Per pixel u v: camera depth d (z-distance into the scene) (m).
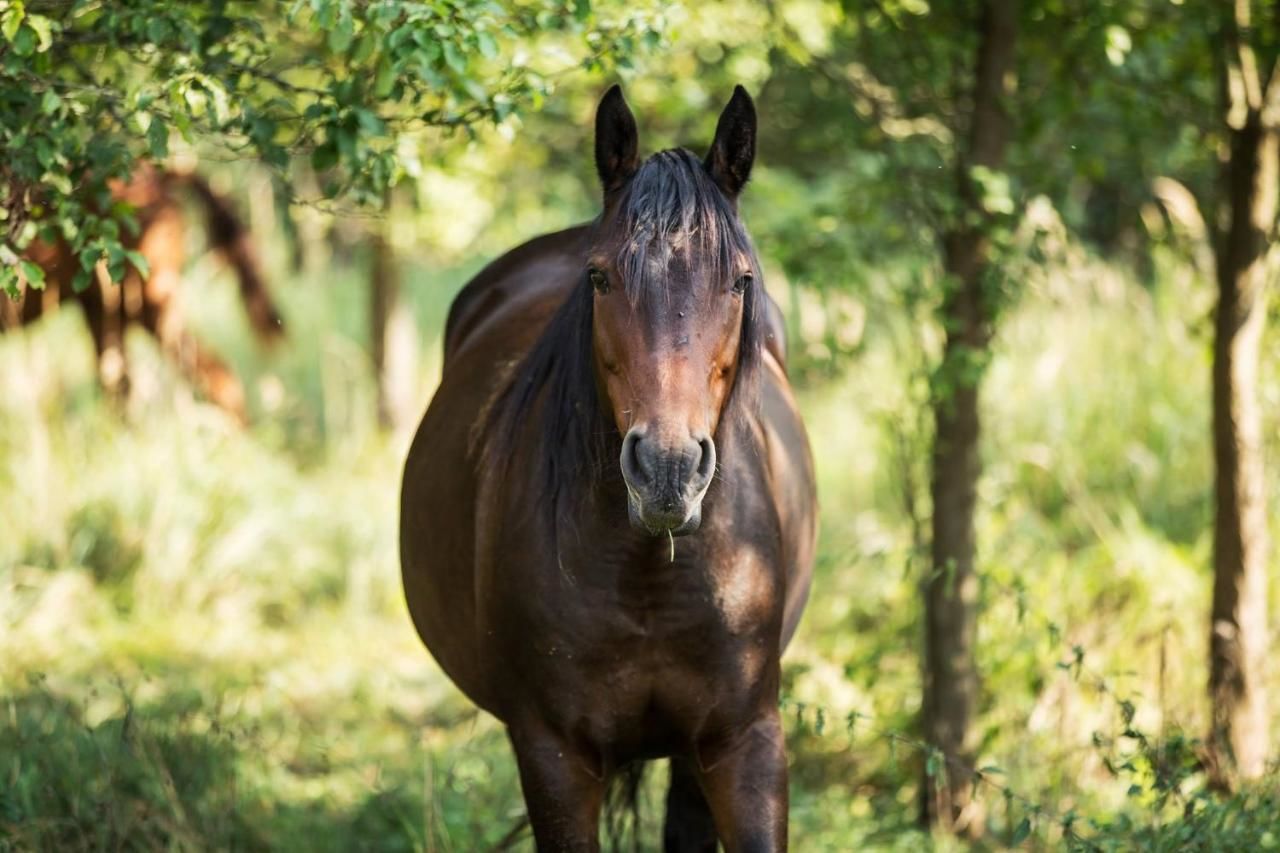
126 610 12.63
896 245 10.05
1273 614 9.79
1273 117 8.65
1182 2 8.58
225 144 6.80
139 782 8.05
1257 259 8.70
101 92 6.35
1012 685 9.56
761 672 5.55
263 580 13.18
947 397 8.52
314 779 9.16
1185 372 12.76
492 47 5.93
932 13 9.12
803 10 10.34
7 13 5.67
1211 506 11.66
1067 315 13.63
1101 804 8.41
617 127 5.41
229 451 14.34
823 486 14.33
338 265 22.23
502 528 5.63
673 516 4.55
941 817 8.68
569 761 5.54
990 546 11.02
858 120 9.76
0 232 6.57
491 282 7.99
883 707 9.84
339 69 8.31
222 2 6.86
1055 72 9.43
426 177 12.97
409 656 12.20
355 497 14.52
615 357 4.82
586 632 5.36
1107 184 12.32
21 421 14.07
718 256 4.79
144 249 15.20
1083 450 12.44
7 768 7.87
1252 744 8.68
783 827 5.55
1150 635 9.73
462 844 7.89
